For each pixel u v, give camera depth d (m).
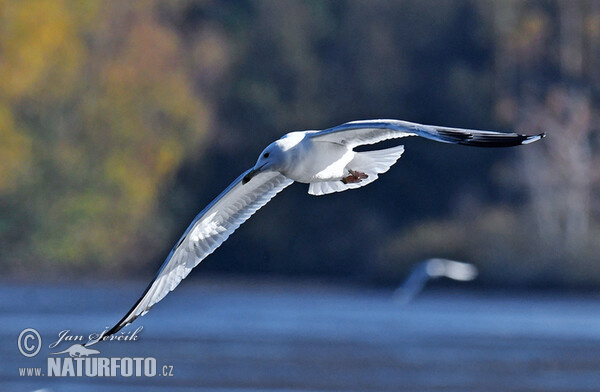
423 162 48.16
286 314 31.70
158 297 12.27
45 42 41.88
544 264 37.31
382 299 36.59
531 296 36.97
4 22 41.50
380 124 11.27
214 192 46.50
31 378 21.03
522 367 23.16
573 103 46.62
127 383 20.86
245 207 12.67
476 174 47.94
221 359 23.39
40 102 42.69
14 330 26.25
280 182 12.73
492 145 10.80
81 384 20.73
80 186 43.09
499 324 29.86
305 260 47.06
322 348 25.20
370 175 12.51
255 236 46.84
